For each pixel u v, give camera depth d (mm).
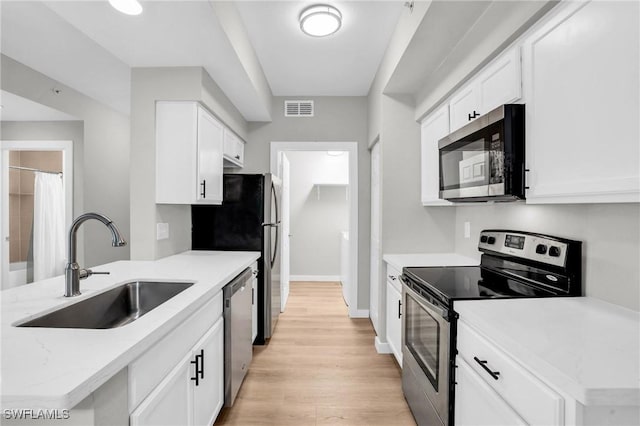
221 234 2994
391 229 2705
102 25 1787
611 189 951
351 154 3643
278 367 2518
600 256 1288
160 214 2443
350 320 3586
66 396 684
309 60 2797
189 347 1393
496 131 1423
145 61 2221
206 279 1768
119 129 3869
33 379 736
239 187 3004
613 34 945
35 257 3693
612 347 886
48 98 2906
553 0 1143
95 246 3553
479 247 2104
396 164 2711
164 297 1772
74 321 1367
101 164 3611
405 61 2152
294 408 2006
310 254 5566
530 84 1317
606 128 970
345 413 1958
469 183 1679
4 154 3475
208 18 1715
